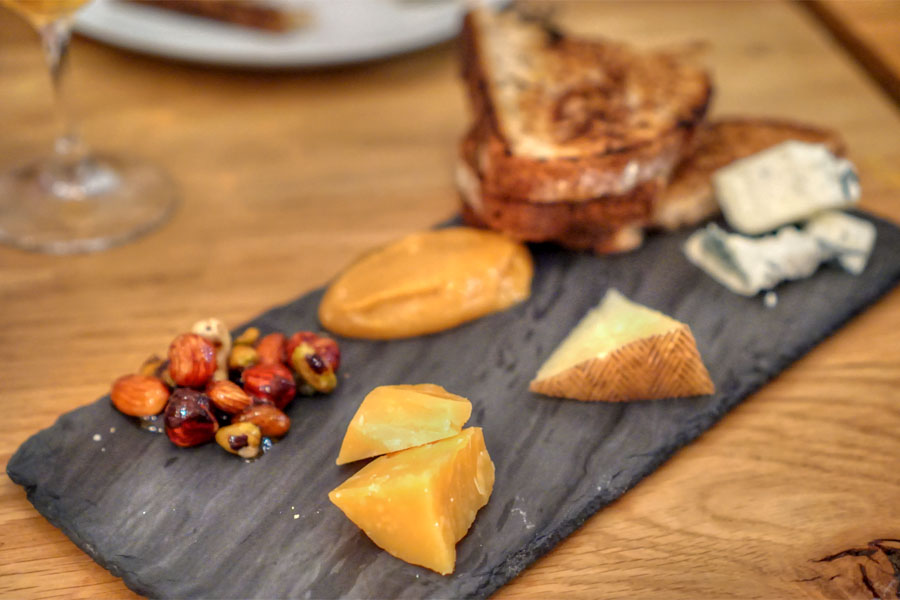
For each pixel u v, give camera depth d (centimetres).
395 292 47
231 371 45
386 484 39
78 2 51
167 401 43
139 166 57
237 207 55
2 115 60
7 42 65
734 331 49
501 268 49
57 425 43
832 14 68
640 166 50
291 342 45
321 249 53
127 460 42
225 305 50
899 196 56
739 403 46
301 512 41
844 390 47
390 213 55
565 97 54
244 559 40
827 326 49
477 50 57
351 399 45
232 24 63
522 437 44
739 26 69
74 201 54
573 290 50
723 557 40
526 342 48
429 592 39
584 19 69
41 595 39
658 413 45
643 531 41
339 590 39
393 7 65
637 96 54
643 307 48
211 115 61
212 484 42
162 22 62
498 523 41
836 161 53
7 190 55
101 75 63
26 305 49
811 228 52
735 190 53
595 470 43
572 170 49
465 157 53
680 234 54
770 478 43
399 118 61
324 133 60
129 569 39
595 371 44
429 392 43
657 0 71
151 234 53
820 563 40
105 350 48
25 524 41
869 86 64
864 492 43
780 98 63
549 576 40
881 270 52
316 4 64
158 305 50
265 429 43
